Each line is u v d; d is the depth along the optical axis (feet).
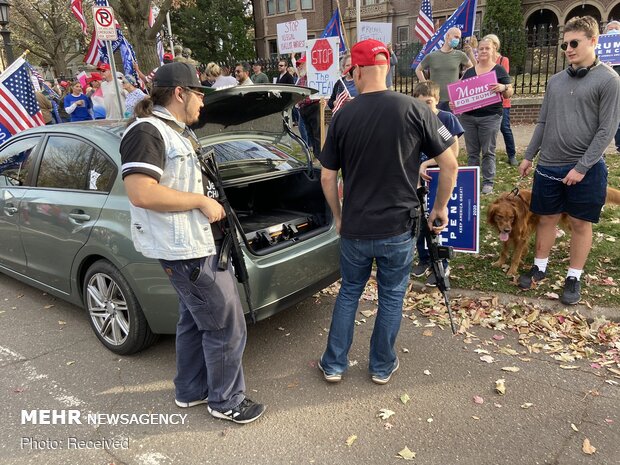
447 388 9.62
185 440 8.56
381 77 8.45
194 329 8.95
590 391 9.30
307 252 10.77
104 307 11.13
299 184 12.83
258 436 8.58
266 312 10.15
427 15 31.04
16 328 12.69
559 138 11.50
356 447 8.21
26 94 20.86
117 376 10.45
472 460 7.81
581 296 12.30
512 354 10.63
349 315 9.63
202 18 92.22
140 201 7.00
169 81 7.36
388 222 8.55
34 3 89.15
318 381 10.09
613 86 10.46
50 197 11.75
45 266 12.51
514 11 67.67
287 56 53.06
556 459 7.75
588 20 10.57
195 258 7.65
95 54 35.70
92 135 11.25
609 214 17.22
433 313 12.53
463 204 13.35
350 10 89.04
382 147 8.21
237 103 10.96
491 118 19.47
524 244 13.46
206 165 8.02
